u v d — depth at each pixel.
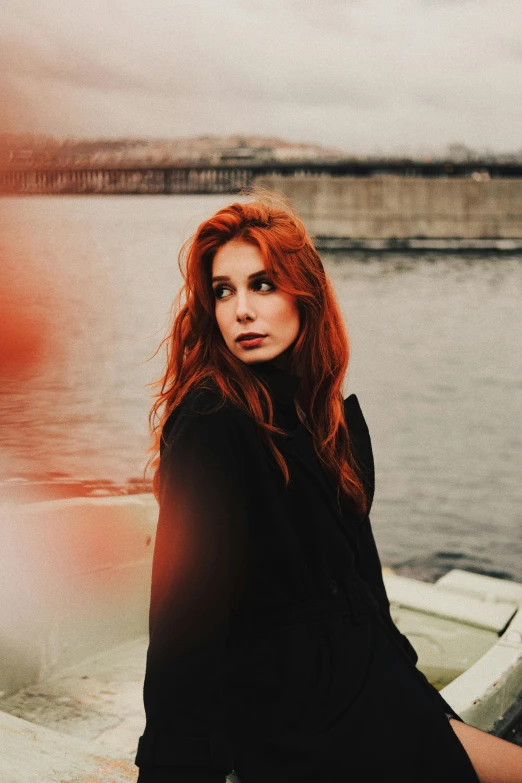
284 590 1.23
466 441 11.51
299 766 1.14
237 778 1.25
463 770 1.23
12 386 15.53
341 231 35.22
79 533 2.38
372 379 15.86
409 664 1.33
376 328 21.88
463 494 9.09
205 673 1.08
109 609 2.48
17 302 28.31
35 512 2.28
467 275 31.14
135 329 22.94
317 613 1.25
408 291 28.06
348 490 1.39
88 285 33.66
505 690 2.00
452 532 7.85
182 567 1.11
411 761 1.20
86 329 23.03
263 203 1.34
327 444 1.39
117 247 54.16
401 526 8.04
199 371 1.29
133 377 16.59
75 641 2.38
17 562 2.21
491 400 14.08
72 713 2.09
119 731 2.00
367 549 1.46
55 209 117.25
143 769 1.04
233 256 1.27
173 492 1.15
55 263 42.91
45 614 2.28
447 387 15.16
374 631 1.32
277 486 1.24
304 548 1.26
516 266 33.22
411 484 9.52
